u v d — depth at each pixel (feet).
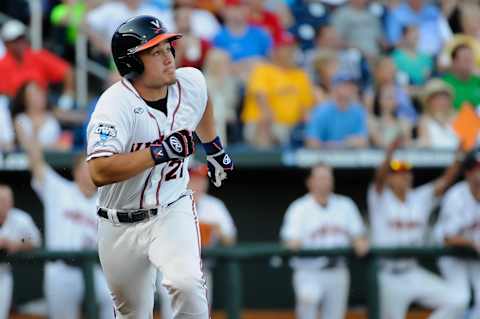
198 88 67.15
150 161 61.72
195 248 66.59
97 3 133.49
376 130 130.52
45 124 118.01
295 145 128.67
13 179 119.85
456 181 130.93
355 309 128.16
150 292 70.54
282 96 128.57
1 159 114.11
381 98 131.44
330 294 117.50
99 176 62.49
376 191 120.67
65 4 131.85
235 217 126.21
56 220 111.34
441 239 121.19
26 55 122.93
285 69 129.39
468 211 119.65
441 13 151.43
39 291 120.06
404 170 119.34
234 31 134.41
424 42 147.23
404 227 120.98
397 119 131.64
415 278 119.96
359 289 128.26
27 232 108.88
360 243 116.37
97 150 62.49
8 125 116.78
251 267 126.72
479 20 150.71
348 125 124.88
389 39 146.20
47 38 132.26
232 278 113.09
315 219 117.60
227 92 126.52
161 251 66.13
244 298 126.41
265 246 114.32
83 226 112.06
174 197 67.41
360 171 128.67
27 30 133.28
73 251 108.88
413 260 120.06
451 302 119.75
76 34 130.31
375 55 142.51
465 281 120.67
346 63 137.90
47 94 125.29
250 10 138.10
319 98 132.77
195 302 65.31
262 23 137.59
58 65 125.80
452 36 149.69
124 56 63.77
